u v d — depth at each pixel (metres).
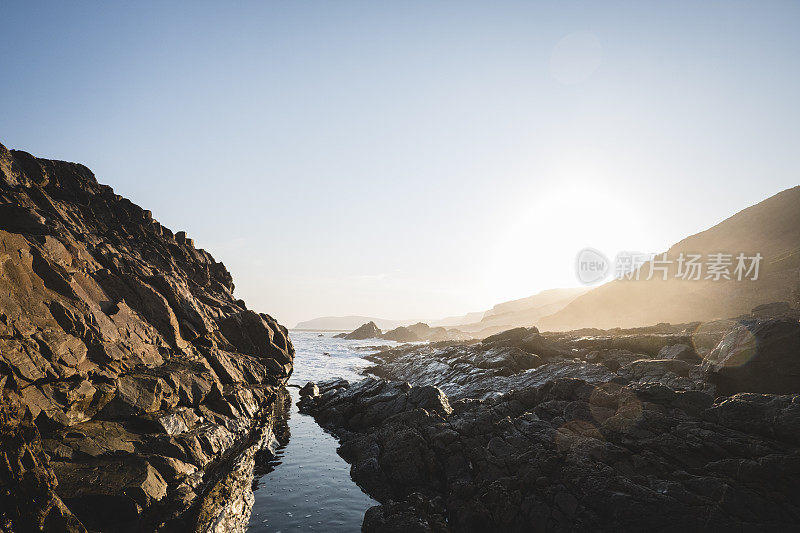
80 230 26.62
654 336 31.98
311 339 145.25
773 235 95.94
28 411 11.53
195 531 11.17
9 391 11.47
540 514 12.75
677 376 22.73
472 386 32.38
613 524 11.70
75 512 10.43
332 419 27.86
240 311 42.47
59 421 12.73
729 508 11.20
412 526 12.73
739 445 13.03
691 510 11.34
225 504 13.27
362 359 77.25
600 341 35.53
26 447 9.56
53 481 9.95
